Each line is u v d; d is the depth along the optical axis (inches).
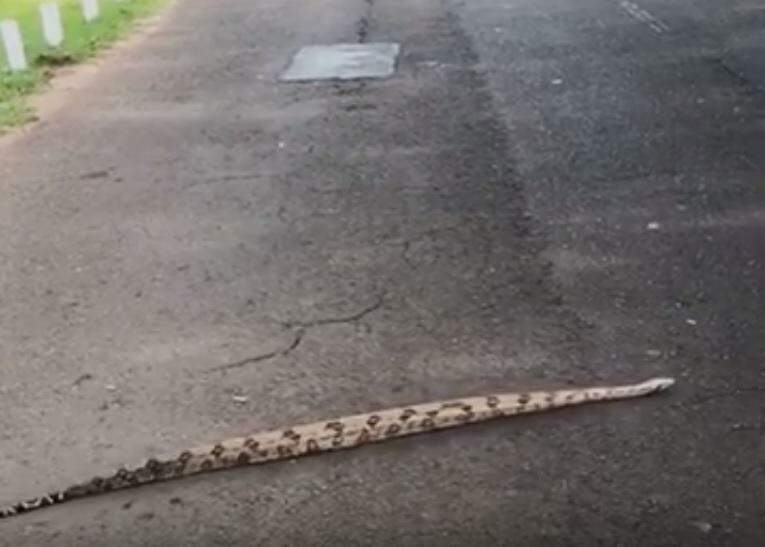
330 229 258.8
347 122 335.3
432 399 184.7
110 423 181.8
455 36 442.6
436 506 155.7
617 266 235.5
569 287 227.0
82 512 158.7
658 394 182.2
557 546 145.9
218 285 235.8
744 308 213.0
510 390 186.2
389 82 377.7
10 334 217.5
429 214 264.1
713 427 171.9
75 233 264.2
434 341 206.1
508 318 214.1
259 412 183.2
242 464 167.9
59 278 242.4
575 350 199.6
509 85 364.8
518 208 264.8
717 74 366.0
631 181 277.6
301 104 358.3
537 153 299.7
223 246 253.0
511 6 502.0
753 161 287.1
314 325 215.0
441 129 323.3
